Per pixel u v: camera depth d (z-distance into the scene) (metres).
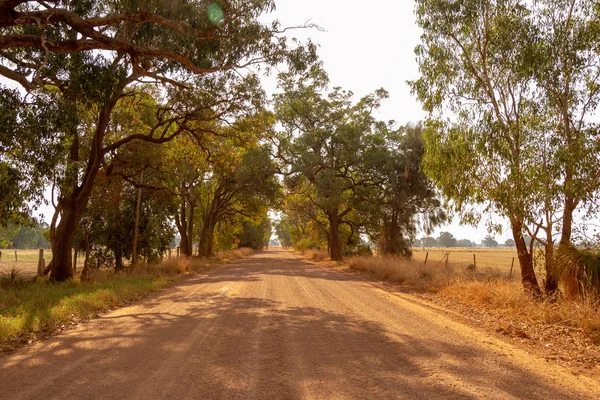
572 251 10.48
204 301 12.18
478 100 13.41
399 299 12.95
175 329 8.14
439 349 6.80
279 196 37.59
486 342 7.42
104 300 11.37
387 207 33.16
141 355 6.25
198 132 20.05
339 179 31.31
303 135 33.41
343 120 34.03
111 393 4.68
